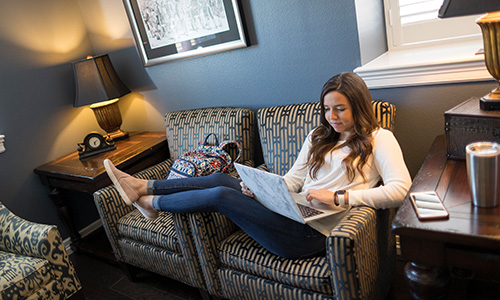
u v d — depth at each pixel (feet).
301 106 6.36
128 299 6.90
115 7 8.57
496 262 3.19
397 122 6.05
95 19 9.04
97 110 8.74
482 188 3.36
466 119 4.19
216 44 7.38
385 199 4.46
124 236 7.00
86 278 7.82
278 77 7.01
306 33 6.36
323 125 5.31
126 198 5.76
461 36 6.25
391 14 6.70
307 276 4.54
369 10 6.20
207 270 5.68
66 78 9.01
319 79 6.57
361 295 4.25
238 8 6.75
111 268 8.00
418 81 5.58
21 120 8.29
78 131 9.32
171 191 5.85
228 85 7.71
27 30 8.30
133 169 7.87
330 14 6.02
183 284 6.96
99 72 8.31
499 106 4.05
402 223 3.45
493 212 3.35
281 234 4.77
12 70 8.13
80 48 9.23
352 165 4.83
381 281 4.93
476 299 4.33
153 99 9.03
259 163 7.98
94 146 8.35
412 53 6.35
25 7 8.25
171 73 8.41
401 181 4.47
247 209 4.93
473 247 3.29
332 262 4.16
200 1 7.20
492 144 3.47
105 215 6.88
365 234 4.25
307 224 4.92
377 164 4.82
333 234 4.08
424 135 5.93
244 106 7.70
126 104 9.55
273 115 6.56
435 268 3.82
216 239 5.61
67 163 8.27
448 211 3.49
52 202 8.87
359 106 4.76
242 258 5.18
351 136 5.01
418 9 6.46
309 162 5.42
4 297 5.54
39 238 6.08
